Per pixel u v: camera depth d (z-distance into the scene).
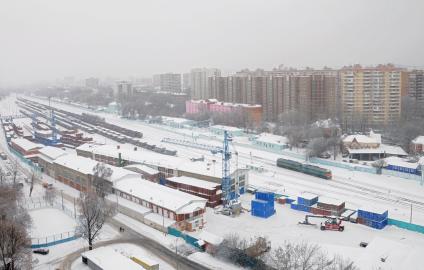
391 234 107.69
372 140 195.88
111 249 94.94
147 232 111.00
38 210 126.75
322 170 163.75
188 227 110.88
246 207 129.88
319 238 104.88
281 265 84.88
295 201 130.75
